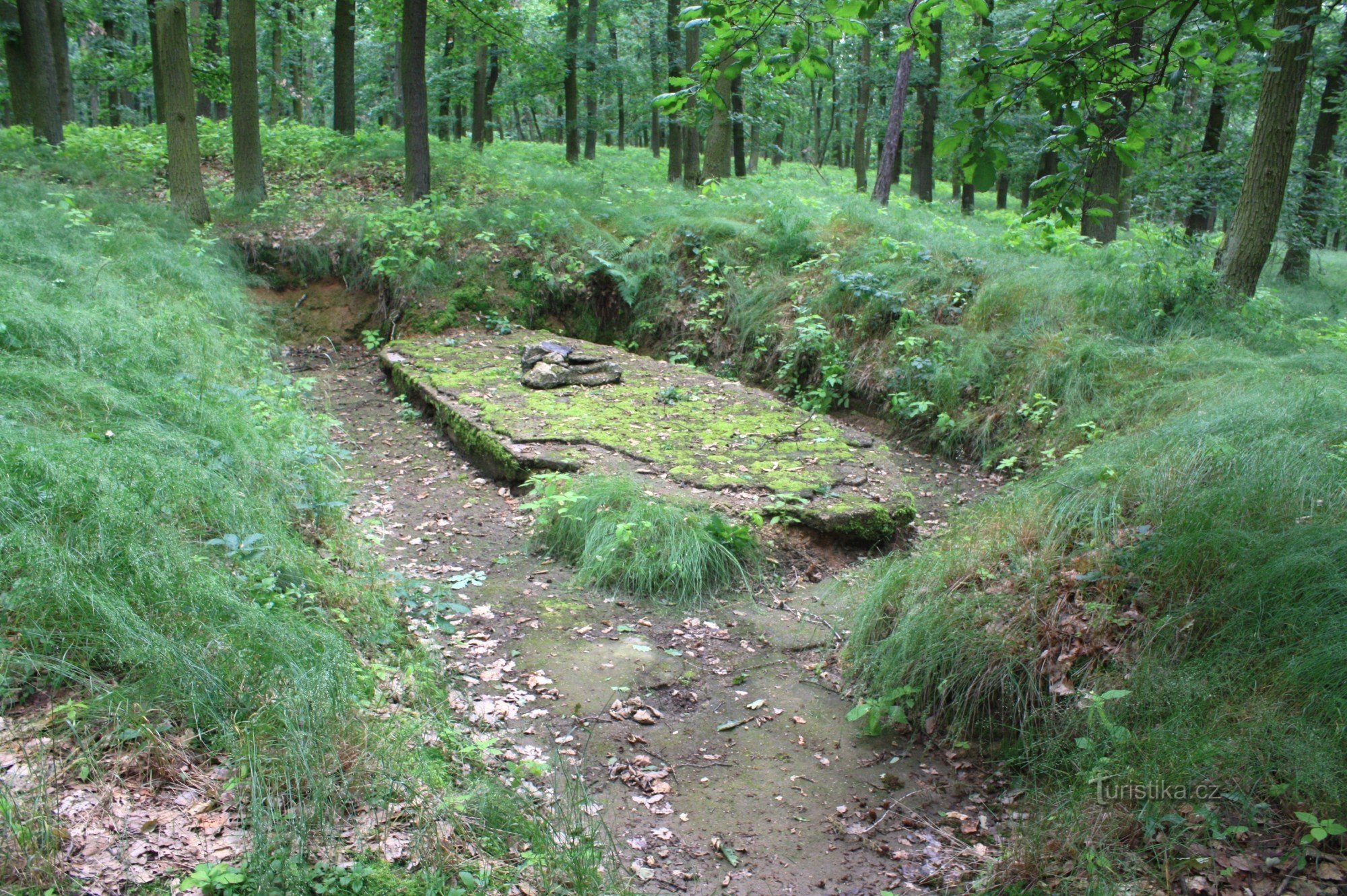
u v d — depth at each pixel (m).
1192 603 3.77
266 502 4.73
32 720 2.77
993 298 8.80
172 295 8.34
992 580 4.30
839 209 11.50
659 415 7.64
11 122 22.00
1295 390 5.82
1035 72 3.11
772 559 5.54
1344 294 12.84
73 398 5.03
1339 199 14.38
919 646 4.05
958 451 7.98
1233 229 8.59
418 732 3.21
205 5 21.94
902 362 8.63
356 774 2.88
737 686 4.30
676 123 18.27
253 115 11.73
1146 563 4.03
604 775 3.55
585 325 11.03
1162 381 7.20
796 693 4.26
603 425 7.26
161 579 3.41
